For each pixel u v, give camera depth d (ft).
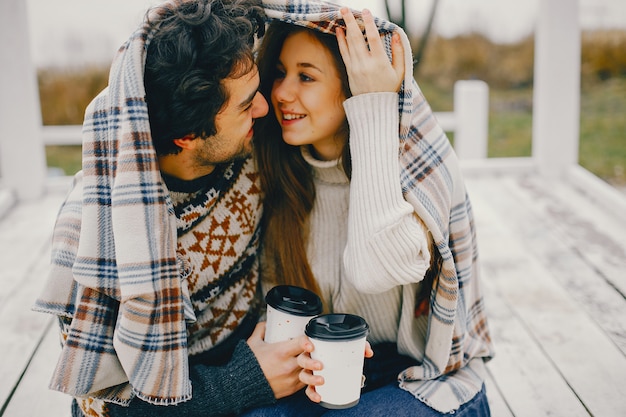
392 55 4.12
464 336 4.66
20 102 11.86
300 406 4.28
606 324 7.07
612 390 5.89
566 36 12.38
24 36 11.73
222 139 4.04
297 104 4.32
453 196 4.53
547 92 12.62
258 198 4.62
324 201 4.65
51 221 10.93
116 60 3.89
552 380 6.06
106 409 4.18
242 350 4.20
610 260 8.74
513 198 11.57
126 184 3.72
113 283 3.90
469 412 4.40
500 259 8.86
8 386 6.12
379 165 4.05
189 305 4.10
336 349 3.84
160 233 3.81
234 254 4.49
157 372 3.90
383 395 4.35
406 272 4.07
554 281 8.15
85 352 3.94
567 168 12.69
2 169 12.02
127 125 3.68
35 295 8.05
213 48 3.74
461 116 13.66
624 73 22.24
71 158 21.70
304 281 4.69
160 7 3.82
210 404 4.08
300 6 4.07
